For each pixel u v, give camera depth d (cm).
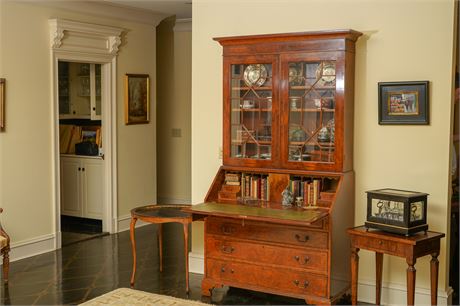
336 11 449
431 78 416
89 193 708
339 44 422
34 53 571
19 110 557
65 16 606
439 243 391
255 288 441
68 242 635
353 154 448
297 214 409
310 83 439
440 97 413
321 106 436
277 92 451
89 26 622
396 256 409
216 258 457
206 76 510
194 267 526
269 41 449
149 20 719
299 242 420
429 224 421
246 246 443
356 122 446
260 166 464
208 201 468
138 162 723
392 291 435
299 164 446
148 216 466
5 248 479
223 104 477
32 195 575
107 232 684
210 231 459
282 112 450
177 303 441
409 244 369
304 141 444
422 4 416
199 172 518
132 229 484
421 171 423
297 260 422
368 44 438
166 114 840
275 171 455
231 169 477
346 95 428
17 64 553
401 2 423
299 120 446
